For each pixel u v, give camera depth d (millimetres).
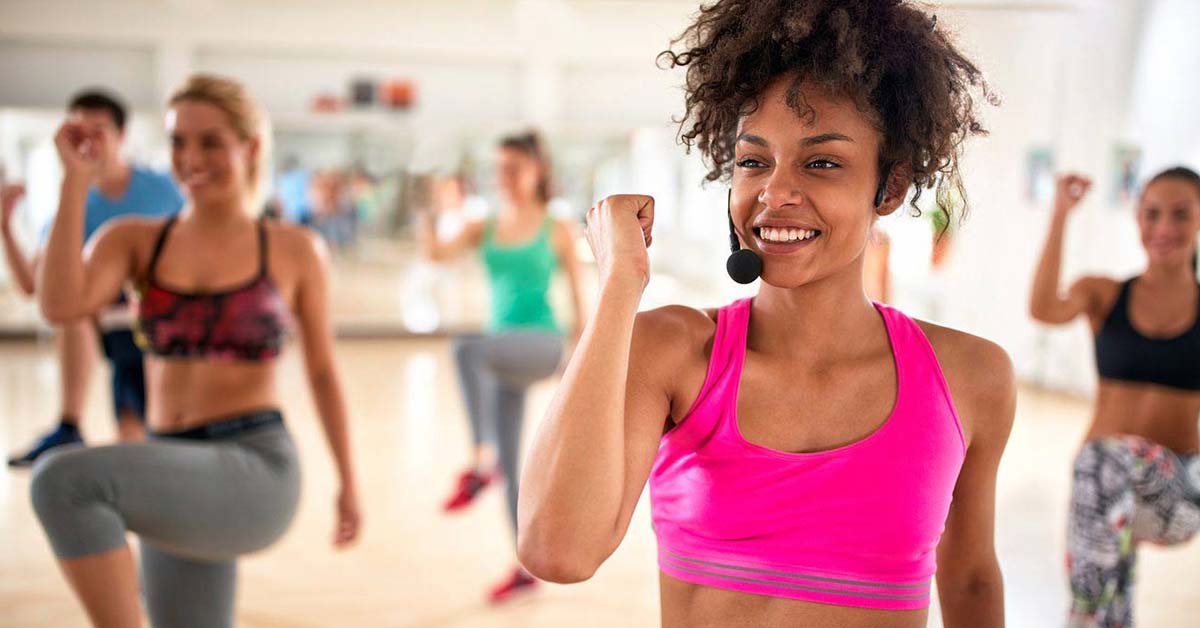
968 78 1172
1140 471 2393
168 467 1864
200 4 10156
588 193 11023
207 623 2125
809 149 1026
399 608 3404
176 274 2182
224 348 2146
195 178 2174
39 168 9578
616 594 3566
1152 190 2590
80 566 1755
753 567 1059
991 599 1237
